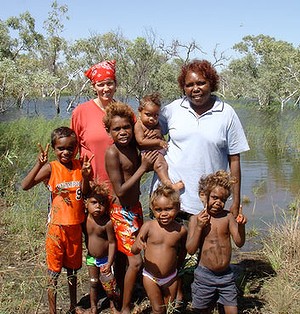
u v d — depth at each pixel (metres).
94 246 4.48
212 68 4.28
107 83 4.59
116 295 4.51
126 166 4.33
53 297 4.32
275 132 24.30
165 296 4.23
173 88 42.00
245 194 10.92
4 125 17.11
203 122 4.39
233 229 4.12
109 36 43.00
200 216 4.09
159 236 4.13
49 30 51.81
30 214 7.11
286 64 64.06
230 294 4.14
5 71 27.48
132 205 4.38
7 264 5.50
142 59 42.47
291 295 4.73
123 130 4.21
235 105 64.75
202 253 4.17
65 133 4.38
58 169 4.40
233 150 4.52
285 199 10.24
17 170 10.09
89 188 4.38
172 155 4.51
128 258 4.38
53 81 33.09
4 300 4.48
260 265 5.80
